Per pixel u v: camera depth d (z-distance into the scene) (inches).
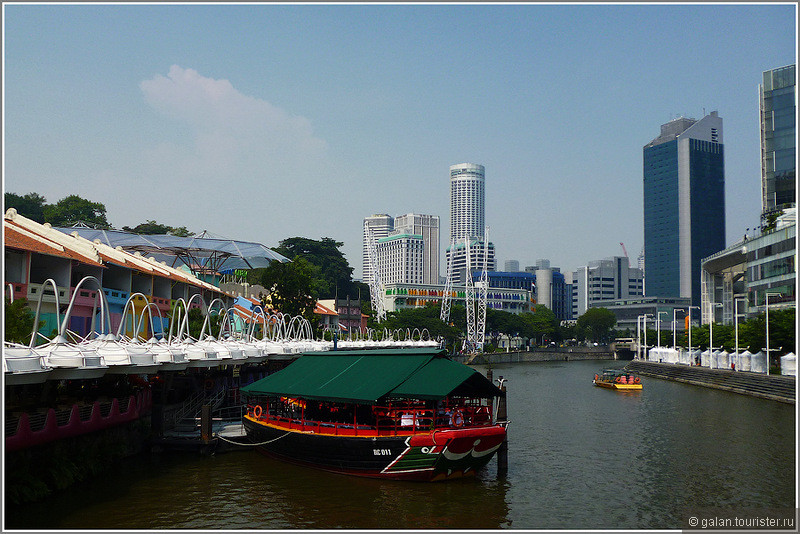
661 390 3614.7
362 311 7436.0
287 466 1497.3
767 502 1321.4
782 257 4453.7
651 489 1412.4
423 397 1296.8
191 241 3816.4
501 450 1531.7
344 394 1387.8
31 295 1878.7
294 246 7445.9
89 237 3511.3
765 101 6063.0
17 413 1152.2
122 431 1501.0
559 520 1200.2
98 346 1246.3
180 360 1438.2
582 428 2217.0
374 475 1382.9
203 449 1568.7
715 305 6899.6
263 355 1905.8
